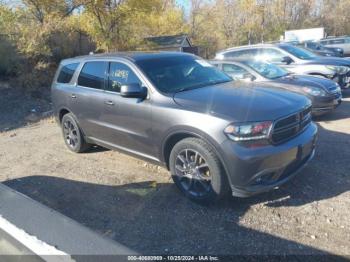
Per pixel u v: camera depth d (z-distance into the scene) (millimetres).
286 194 3834
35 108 10430
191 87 4277
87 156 5691
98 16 16703
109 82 4793
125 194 4164
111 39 17031
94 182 4590
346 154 4863
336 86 7145
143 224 3463
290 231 3156
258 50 10102
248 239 3082
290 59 9484
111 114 4672
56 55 14742
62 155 5871
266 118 3363
